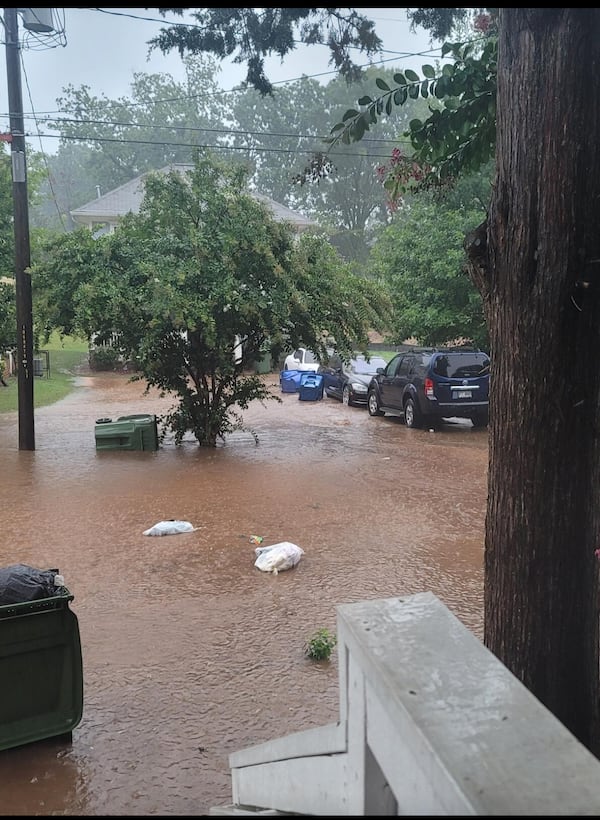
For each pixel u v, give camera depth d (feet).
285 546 22.75
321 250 42.45
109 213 104.22
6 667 12.02
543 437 8.63
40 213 241.14
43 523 27.35
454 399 50.19
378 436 49.26
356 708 5.27
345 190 181.57
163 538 25.45
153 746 12.49
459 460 40.83
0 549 24.12
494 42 13.80
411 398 52.37
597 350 8.58
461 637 5.28
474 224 49.03
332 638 16.71
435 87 14.37
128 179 186.19
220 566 22.41
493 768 3.82
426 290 51.96
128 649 16.47
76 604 19.24
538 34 8.28
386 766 4.70
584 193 8.28
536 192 8.43
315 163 15.81
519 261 8.64
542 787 3.68
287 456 41.65
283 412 62.08
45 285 39.42
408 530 26.66
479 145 15.49
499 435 9.10
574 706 8.85
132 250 38.99
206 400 44.04
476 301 49.96
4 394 70.59
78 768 11.80
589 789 3.67
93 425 52.65
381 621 5.56
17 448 43.52
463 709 4.36
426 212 52.70
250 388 44.24
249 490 33.01
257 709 13.79
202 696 14.30
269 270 39.04
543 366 8.55
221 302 37.93
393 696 4.52
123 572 21.84
